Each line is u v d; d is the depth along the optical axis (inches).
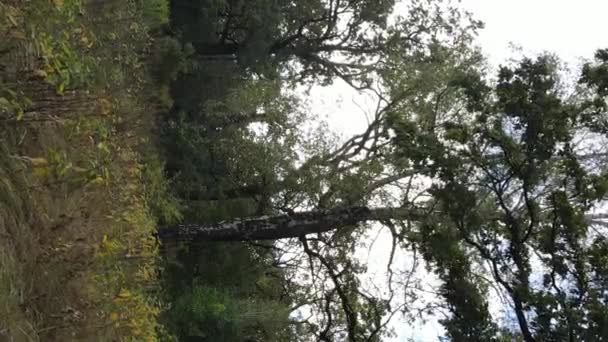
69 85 277.7
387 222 621.0
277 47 788.6
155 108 606.2
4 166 241.6
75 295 282.8
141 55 546.0
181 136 650.8
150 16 586.9
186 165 667.4
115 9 467.5
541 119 430.3
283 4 761.0
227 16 721.0
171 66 608.1
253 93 745.0
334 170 681.6
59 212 277.3
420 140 463.8
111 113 358.9
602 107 434.3
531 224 435.5
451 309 448.8
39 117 263.1
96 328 289.9
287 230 614.5
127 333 331.9
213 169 716.7
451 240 454.9
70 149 289.4
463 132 453.1
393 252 644.1
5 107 226.8
